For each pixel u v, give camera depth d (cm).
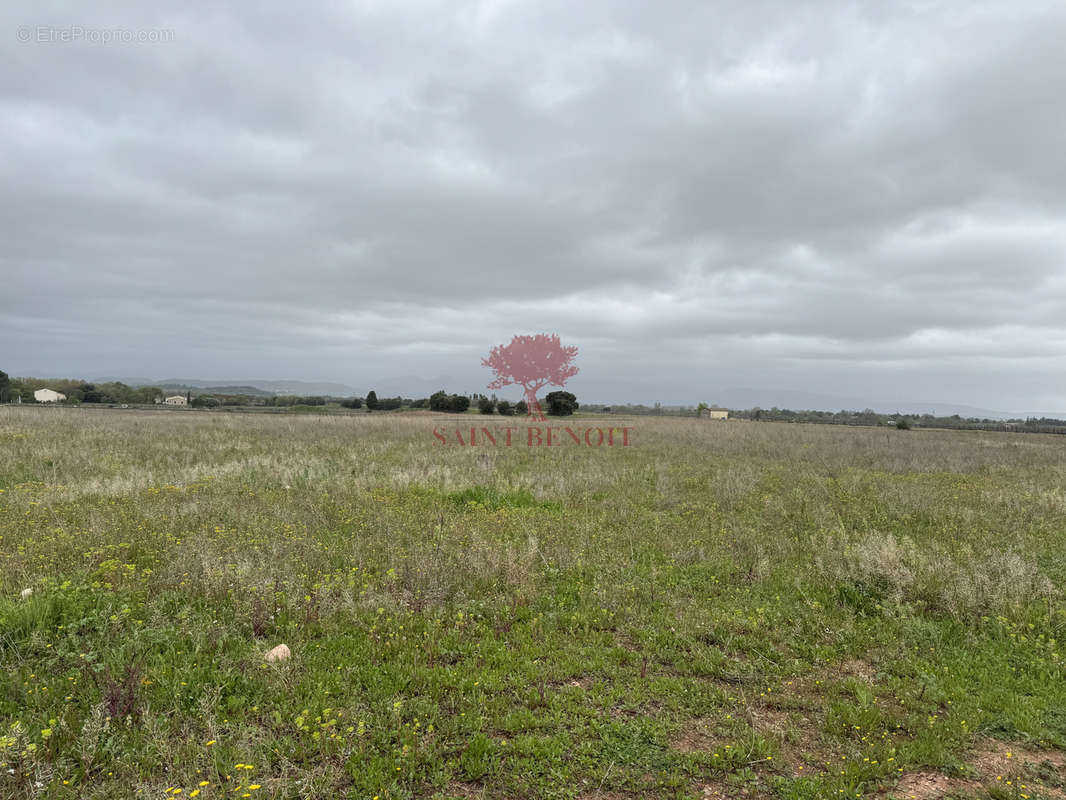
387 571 585
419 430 2361
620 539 751
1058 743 336
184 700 352
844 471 1388
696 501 1007
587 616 505
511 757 314
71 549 597
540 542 707
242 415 3306
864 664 442
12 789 269
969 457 1714
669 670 426
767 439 2217
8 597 463
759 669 429
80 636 428
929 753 324
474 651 436
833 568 624
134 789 274
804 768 317
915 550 661
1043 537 796
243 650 416
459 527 759
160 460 1298
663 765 313
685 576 620
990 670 426
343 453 1532
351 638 443
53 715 329
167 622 445
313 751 310
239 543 631
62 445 1408
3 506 788
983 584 555
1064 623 484
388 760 304
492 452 1686
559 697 374
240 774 284
